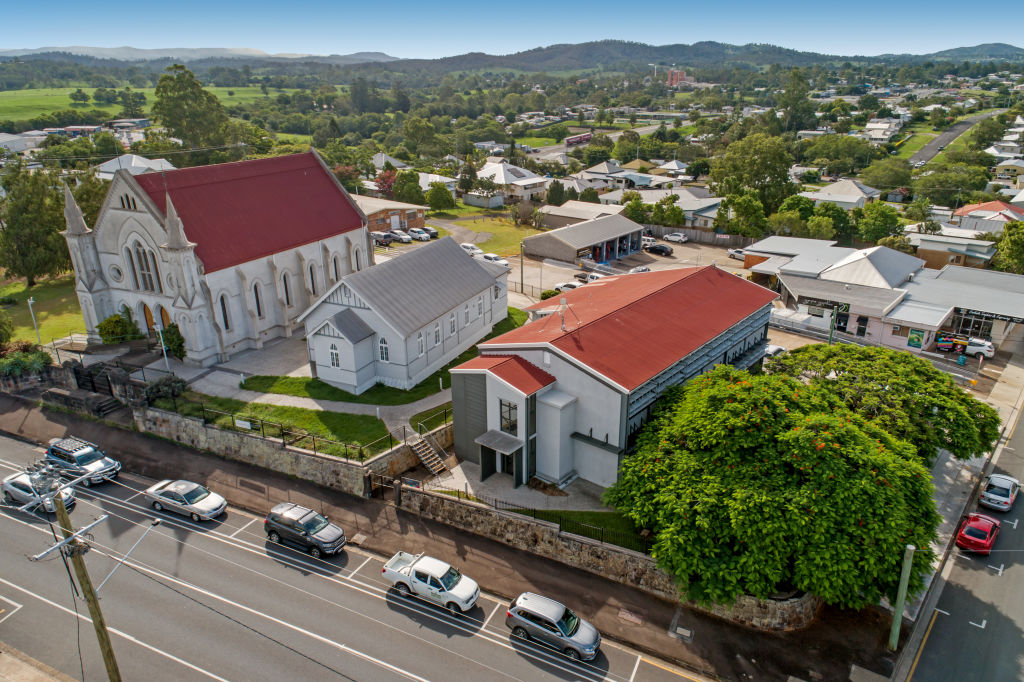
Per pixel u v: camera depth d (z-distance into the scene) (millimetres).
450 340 61062
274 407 52094
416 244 106688
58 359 60781
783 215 109375
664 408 41969
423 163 183500
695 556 32062
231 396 53969
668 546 32344
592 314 49281
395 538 41000
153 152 146625
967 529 39531
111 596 35719
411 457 47562
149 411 52438
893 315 67875
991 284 75562
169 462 49438
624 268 97625
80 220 61750
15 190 79250
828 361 46219
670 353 45375
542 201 152250
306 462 46219
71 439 49188
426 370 57594
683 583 32938
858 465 33344
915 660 31719
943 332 70000
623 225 106438
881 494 32094
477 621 34344
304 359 61312
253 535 41375
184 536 41062
